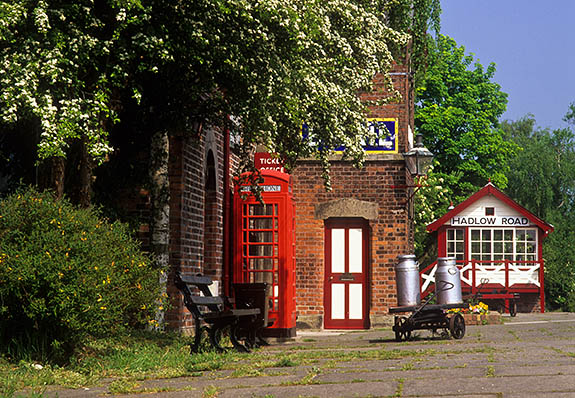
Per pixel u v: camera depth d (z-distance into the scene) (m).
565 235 48.56
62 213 8.30
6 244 7.93
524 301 28.36
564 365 7.22
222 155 15.30
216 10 9.02
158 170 11.63
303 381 6.81
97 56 8.95
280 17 9.02
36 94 7.78
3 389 6.70
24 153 11.10
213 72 9.98
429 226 28.94
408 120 19.44
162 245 11.59
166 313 12.30
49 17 8.29
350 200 17.80
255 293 11.95
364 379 6.82
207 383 7.06
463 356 8.70
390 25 17.44
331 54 10.91
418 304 13.15
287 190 13.51
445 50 41.72
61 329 8.14
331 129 10.92
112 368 8.28
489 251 28.70
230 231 15.48
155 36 8.76
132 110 11.48
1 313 8.02
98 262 8.25
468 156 40.50
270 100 9.76
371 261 17.83
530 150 53.56
